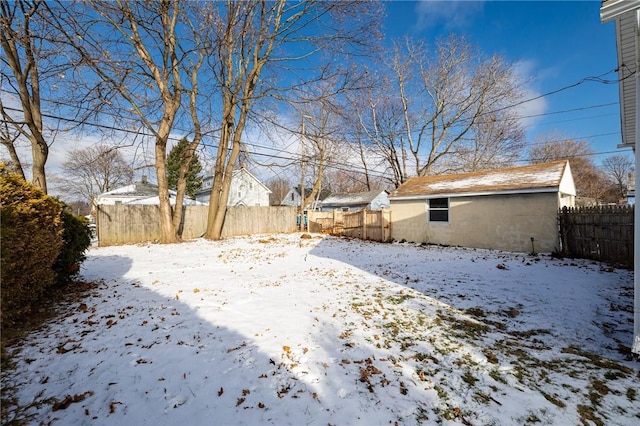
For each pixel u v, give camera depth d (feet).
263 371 8.91
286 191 170.30
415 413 7.37
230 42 43.75
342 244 42.52
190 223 51.60
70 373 8.64
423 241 42.96
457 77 70.13
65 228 17.08
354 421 7.03
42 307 14.30
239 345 10.46
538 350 10.63
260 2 44.47
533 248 32.60
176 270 23.67
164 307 14.35
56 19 26.27
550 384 8.61
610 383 8.61
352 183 152.66
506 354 10.34
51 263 14.26
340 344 10.83
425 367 9.48
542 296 16.80
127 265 25.91
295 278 20.88
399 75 74.59
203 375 8.62
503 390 8.34
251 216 59.11
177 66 41.39
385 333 11.96
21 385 8.02
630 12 10.71
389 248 38.24
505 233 34.86
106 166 101.19
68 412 7.07
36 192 13.07
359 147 85.51
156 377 8.49
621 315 13.82
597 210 27.45
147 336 11.09
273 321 12.70
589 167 117.08
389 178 89.40
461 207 38.93
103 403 7.41
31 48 25.08
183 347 10.25
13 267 10.86
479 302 15.87
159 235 47.47
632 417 7.26
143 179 101.96
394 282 19.92
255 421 6.91
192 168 105.19
